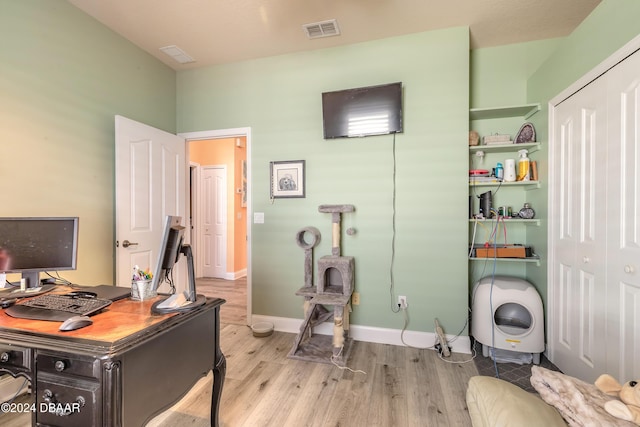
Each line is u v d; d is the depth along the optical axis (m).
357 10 2.26
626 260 1.53
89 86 2.32
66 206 2.16
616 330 1.60
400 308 2.62
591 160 1.81
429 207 2.55
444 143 2.51
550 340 2.27
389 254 2.64
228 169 5.32
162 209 2.90
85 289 1.64
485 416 0.93
